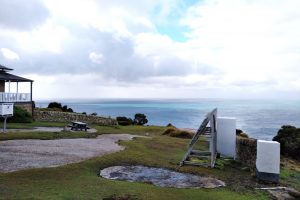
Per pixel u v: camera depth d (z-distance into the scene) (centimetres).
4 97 3166
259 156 1342
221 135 1827
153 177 1287
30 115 3397
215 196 1059
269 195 1123
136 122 5206
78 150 1744
